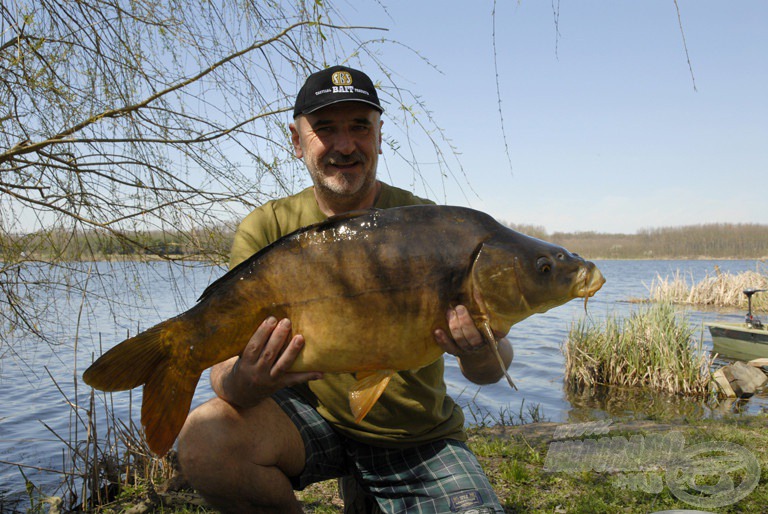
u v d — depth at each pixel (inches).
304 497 169.9
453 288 94.3
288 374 97.2
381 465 116.6
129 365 91.9
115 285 195.8
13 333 193.9
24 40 169.8
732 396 405.4
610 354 453.1
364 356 94.9
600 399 402.0
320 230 95.1
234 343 94.9
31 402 348.5
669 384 423.8
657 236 5034.5
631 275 2358.5
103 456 194.9
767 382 419.2
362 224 94.9
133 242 186.2
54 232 183.3
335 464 119.8
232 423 105.1
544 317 915.4
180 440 106.9
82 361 448.8
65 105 174.2
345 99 114.2
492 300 94.4
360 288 92.9
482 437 244.5
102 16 176.2
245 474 105.0
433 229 95.4
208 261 194.9
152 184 183.5
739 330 529.3
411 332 94.4
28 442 270.2
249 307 94.0
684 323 451.8
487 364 112.6
